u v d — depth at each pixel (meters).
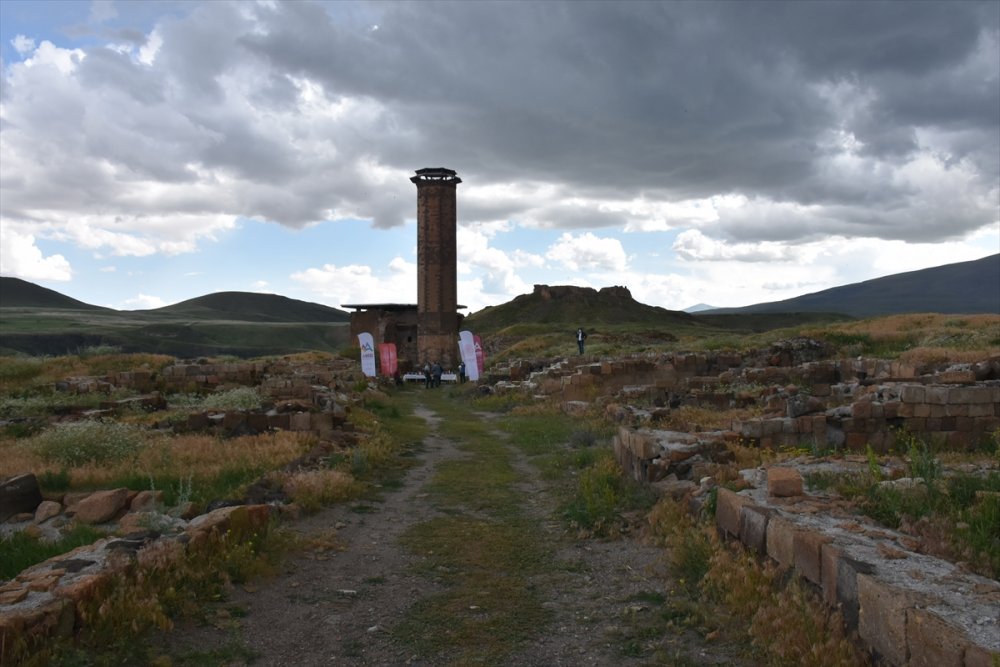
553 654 6.05
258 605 7.02
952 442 14.64
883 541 6.45
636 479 12.06
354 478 12.94
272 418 18.05
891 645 5.00
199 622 6.44
